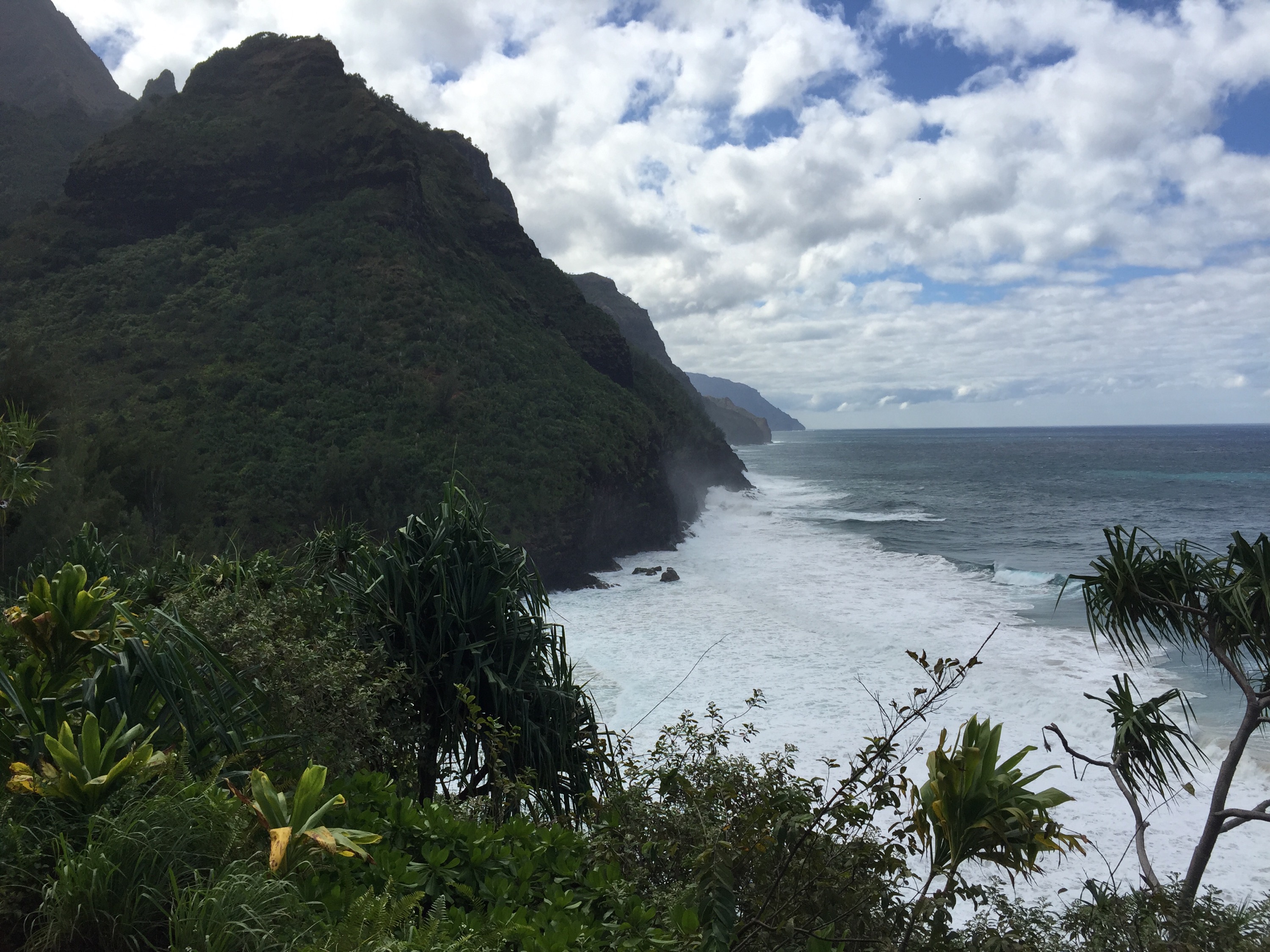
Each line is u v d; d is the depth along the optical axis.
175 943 2.18
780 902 3.25
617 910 3.10
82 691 3.27
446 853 3.10
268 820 2.65
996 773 3.10
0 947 2.27
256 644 4.06
